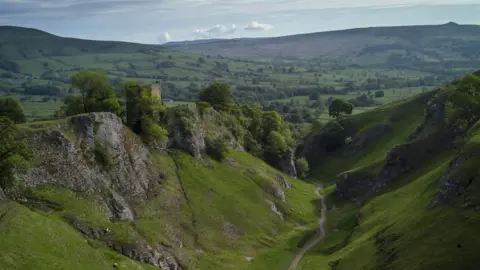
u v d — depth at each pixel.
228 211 114.50
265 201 129.25
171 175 115.31
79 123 92.44
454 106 136.88
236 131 171.38
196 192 114.81
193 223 102.19
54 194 78.62
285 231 121.06
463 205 79.06
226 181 129.38
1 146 72.38
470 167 83.75
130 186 97.06
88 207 80.81
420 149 135.50
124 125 109.06
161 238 87.75
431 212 85.19
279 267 99.12
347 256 93.69
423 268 70.50
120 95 131.25
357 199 143.25
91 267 63.97
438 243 74.75
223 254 97.06
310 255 105.88
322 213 144.25
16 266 55.06
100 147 93.94
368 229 106.19
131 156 103.19
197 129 138.88
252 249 104.81
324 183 198.88
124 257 72.81
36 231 64.44
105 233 77.44
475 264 66.25
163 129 123.88
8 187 72.50
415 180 124.25
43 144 83.56
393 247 83.44
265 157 190.62
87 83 116.56
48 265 58.31
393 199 118.25
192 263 87.31
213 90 185.00
